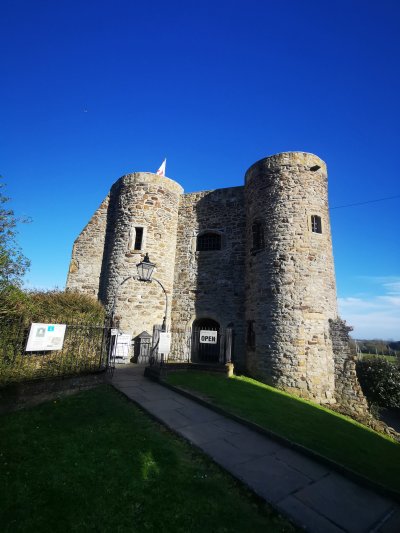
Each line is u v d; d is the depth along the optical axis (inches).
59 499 127.3
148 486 140.7
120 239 547.5
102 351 298.0
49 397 231.0
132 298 514.9
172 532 115.4
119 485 139.4
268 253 451.8
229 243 551.2
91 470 148.5
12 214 292.8
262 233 473.1
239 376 416.2
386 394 484.4
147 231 547.8
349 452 214.2
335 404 382.3
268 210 469.1
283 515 132.0
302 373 388.2
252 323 463.5
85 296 435.5
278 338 410.6
